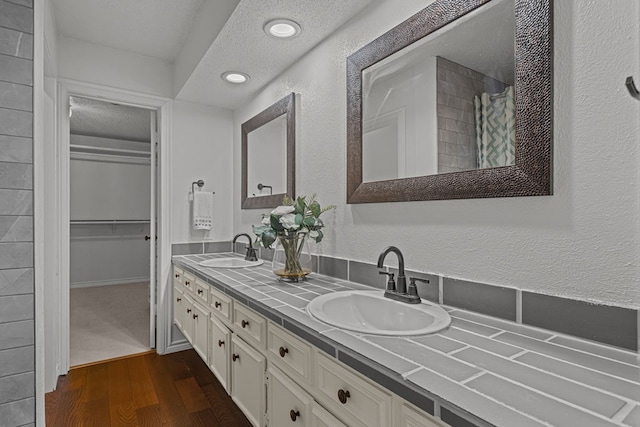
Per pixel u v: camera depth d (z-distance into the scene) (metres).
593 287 0.83
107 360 2.65
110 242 5.49
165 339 2.74
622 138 0.79
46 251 2.18
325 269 1.78
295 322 1.06
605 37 0.82
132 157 5.59
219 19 1.77
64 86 2.37
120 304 4.25
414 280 1.20
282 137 2.19
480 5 1.08
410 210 1.33
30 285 1.33
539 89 0.92
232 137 3.02
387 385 0.72
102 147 5.27
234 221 2.99
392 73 1.39
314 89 1.91
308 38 1.82
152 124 2.91
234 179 3.00
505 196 1.00
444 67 1.19
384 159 1.43
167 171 2.73
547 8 0.91
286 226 1.58
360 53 1.54
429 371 0.69
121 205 5.53
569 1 0.88
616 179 0.80
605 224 0.82
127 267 5.62
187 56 2.38
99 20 2.20
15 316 1.30
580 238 0.86
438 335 0.90
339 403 0.89
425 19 1.25
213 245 2.92
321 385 0.96
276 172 2.27
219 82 2.42
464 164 1.12
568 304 0.88
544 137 0.91
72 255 5.20
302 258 1.72
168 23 2.24
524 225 0.97
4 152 1.29
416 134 1.29
